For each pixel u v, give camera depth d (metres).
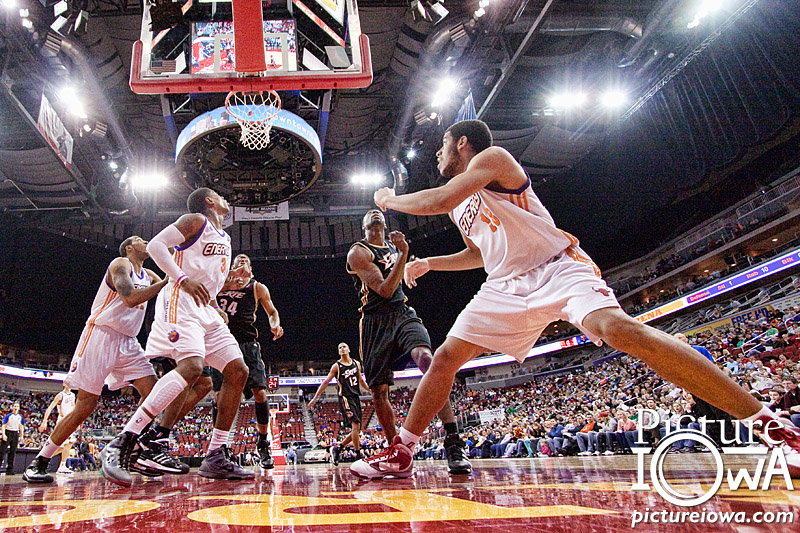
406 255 3.27
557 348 28.70
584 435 11.80
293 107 12.79
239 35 4.84
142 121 18.38
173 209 24.05
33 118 15.29
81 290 28.66
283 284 32.97
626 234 29.02
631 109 18.48
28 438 17.22
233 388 3.10
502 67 15.05
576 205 26.75
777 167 22.41
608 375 21.73
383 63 15.88
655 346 1.40
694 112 18.64
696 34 14.88
